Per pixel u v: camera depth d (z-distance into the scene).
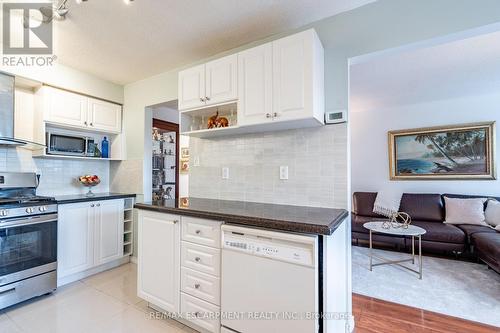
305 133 1.94
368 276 2.71
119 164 3.27
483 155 3.65
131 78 3.01
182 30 2.02
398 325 1.84
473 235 2.99
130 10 1.75
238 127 1.93
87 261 2.60
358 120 4.61
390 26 1.64
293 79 1.64
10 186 2.38
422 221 3.69
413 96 3.74
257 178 2.17
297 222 1.31
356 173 4.62
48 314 1.93
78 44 2.22
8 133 2.25
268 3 1.70
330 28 1.83
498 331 1.76
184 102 2.20
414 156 4.11
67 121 2.69
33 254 2.12
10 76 2.28
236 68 1.89
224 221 1.57
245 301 1.46
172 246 1.82
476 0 1.42
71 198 2.56
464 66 2.66
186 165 4.94
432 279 2.62
